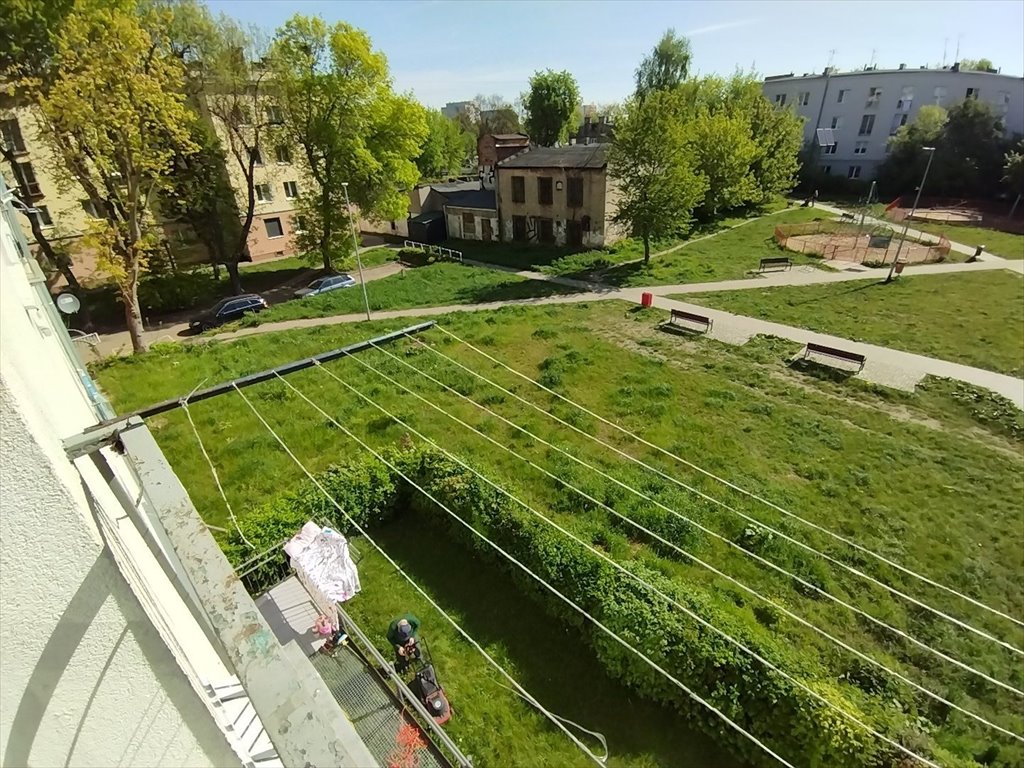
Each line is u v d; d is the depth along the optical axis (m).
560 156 32.59
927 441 12.16
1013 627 7.88
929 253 26.75
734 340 17.77
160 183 19.56
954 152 41.94
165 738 1.89
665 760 6.36
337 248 28.94
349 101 26.86
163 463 2.18
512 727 6.74
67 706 1.68
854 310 19.83
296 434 13.05
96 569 1.57
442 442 12.42
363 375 16.12
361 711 6.55
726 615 7.33
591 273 27.06
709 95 45.31
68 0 17.58
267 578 8.50
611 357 16.83
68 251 22.16
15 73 17.89
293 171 35.00
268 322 22.30
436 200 39.78
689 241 32.91
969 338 17.11
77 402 3.15
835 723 5.89
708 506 10.16
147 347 19.72
